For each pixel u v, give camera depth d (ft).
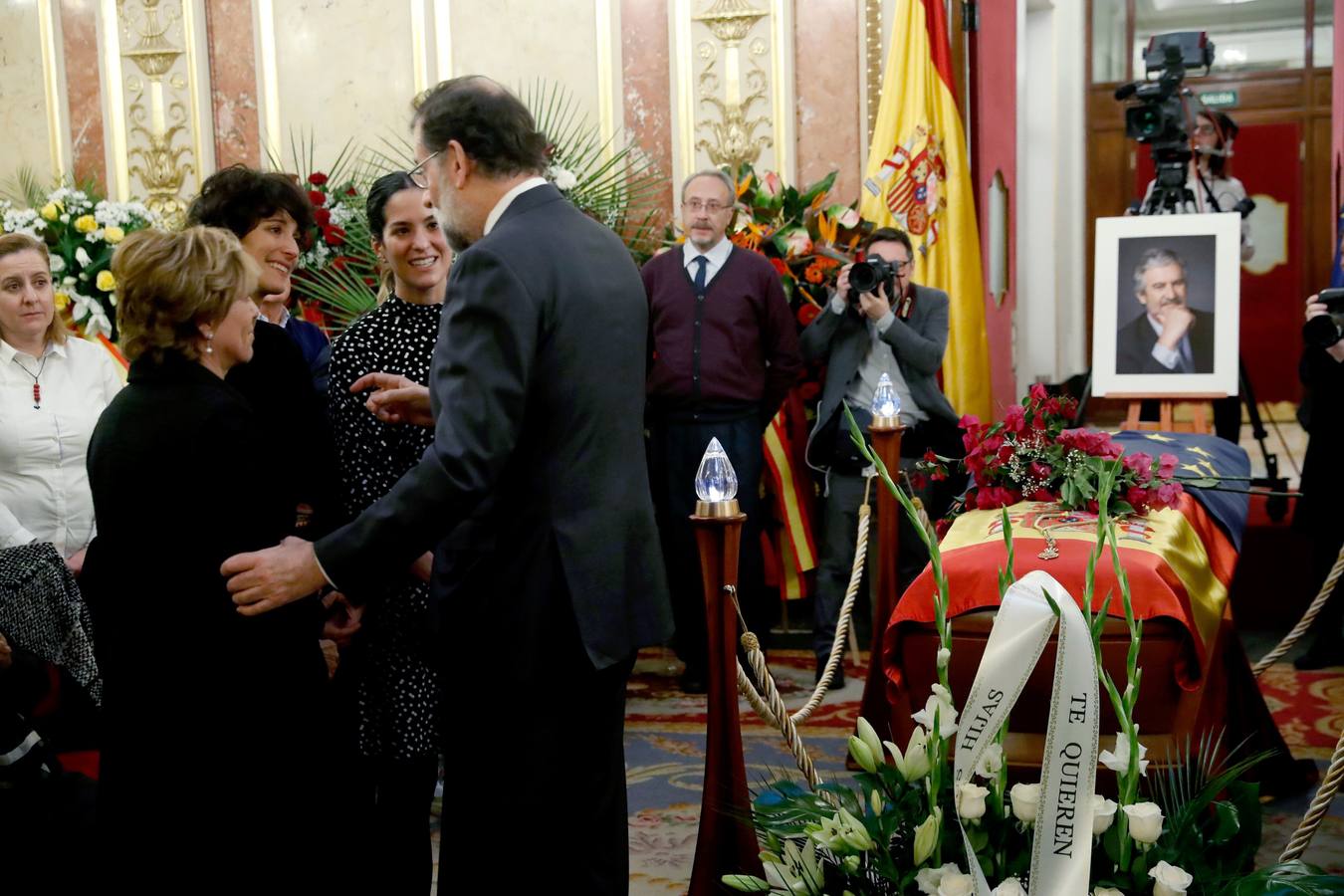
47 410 12.60
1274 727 12.35
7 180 23.67
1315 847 11.06
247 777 7.63
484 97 8.00
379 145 22.43
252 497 7.68
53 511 12.58
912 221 19.33
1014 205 24.56
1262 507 19.33
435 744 9.32
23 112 23.54
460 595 7.88
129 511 7.60
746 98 21.01
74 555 12.62
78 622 11.16
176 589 7.57
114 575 7.66
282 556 7.48
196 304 7.66
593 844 7.88
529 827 7.70
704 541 9.22
